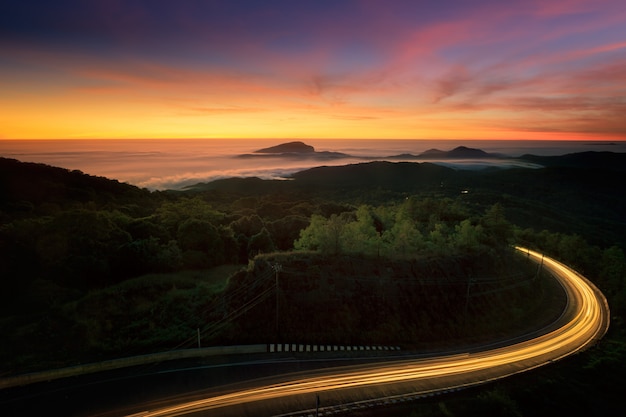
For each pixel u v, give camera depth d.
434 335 42.03
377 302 42.84
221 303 39.38
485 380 34.25
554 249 83.94
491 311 48.34
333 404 28.98
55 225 46.47
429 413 28.88
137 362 31.80
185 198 104.69
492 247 61.97
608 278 67.62
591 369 37.75
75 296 40.06
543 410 31.42
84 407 26.52
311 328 38.88
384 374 33.88
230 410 27.34
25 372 28.86
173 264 49.56
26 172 95.75
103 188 105.62
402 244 51.38
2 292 38.94
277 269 38.66
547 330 47.22
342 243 47.38
